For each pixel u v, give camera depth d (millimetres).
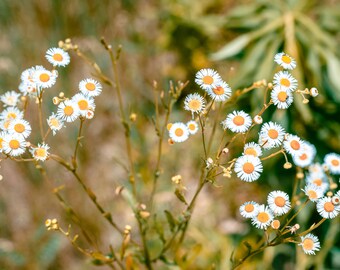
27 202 714
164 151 763
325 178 456
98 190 728
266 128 408
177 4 899
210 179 430
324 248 625
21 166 710
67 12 778
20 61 770
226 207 730
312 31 670
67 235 443
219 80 414
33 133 729
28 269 670
